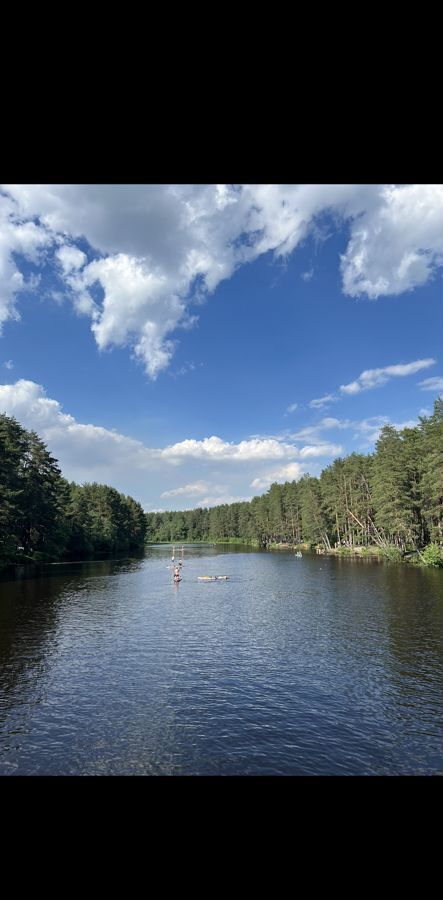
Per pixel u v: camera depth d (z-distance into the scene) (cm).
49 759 1137
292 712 1413
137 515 13675
